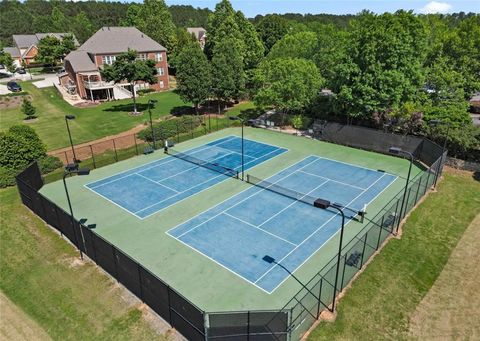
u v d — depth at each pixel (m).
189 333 14.26
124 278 17.25
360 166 32.25
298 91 41.28
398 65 34.72
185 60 46.88
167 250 20.12
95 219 23.52
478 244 20.64
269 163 33.22
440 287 17.31
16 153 30.09
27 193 24.69
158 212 24.34
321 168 31.89
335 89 38.69
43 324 15.55
